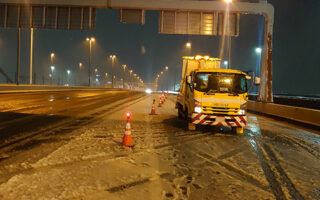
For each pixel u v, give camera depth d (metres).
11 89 30.19
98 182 4.32
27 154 5.82
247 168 5.52
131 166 5.26
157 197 3.85
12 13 18.73
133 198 3.77
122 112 15.39
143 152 6.40
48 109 15.41
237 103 9.17
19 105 16.95
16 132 8.23
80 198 3.70
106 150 6.41
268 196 4.11
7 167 4.93
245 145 7.79
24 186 4.05
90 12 18.27
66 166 5.09
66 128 9.26
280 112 14.90
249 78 9.62
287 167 5.71
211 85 9.44
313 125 11.95
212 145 7.61
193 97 9.37
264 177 5.00
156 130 9.74
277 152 7.04
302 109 12.70
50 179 4.38
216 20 17.86
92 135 8.14
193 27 18.00
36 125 9.63
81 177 4.52
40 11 18.59
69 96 30.97
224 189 4.30
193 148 7.12
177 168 5.28
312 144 8.23
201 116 9.16
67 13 18.45
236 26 17.77
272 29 16.84
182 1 17.38
